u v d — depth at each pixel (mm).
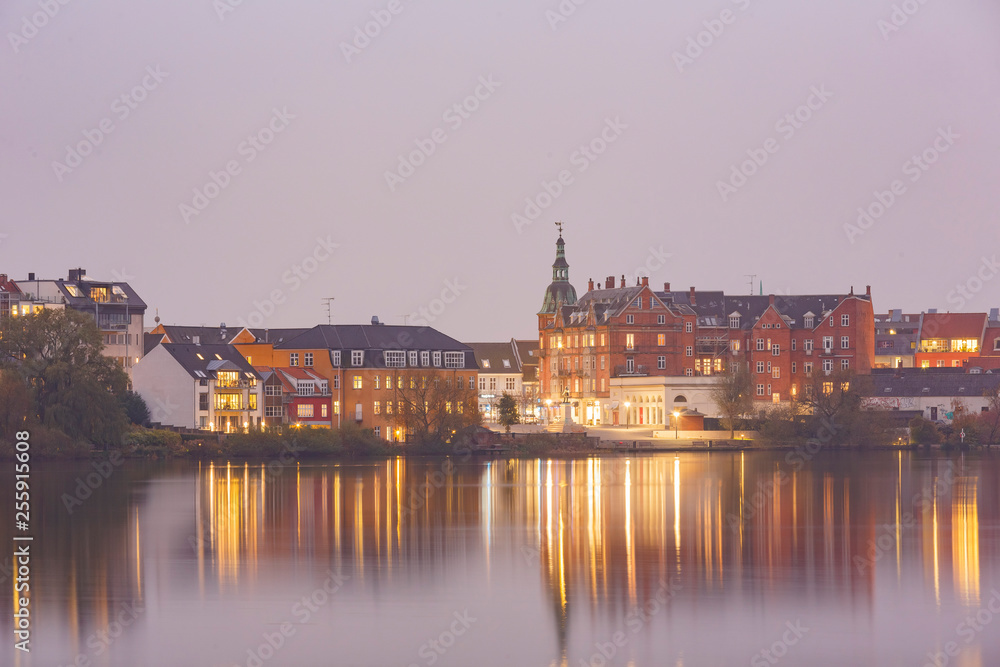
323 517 101375
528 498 116375
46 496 116812
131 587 72188
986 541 88688
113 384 156500
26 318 155750
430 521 99500
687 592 70812
